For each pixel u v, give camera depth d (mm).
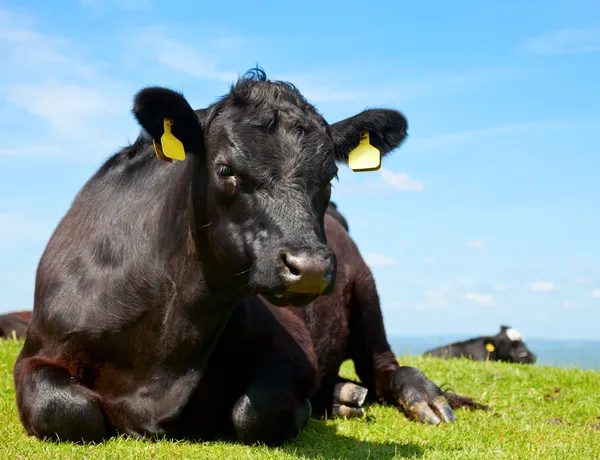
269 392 2148
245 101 1997
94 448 1989
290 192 1912
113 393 2141
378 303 2959
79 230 2293
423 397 2672
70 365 2154
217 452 2004
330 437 2293
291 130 1961
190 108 1986
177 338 2096
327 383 2725
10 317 4812
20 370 2178
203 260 2035
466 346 7938
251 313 2275
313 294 1856
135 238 2156
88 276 2189
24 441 2041
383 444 2207
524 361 7734
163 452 1976
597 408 2953
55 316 2178
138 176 2295
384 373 2869
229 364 2268
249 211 1924
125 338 2127
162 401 2115
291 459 1970
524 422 2623
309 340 2449
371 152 2238
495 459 2020
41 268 2307
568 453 2104
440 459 2006
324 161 1961
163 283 2105
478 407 2844
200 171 2025
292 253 1835
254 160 1925
